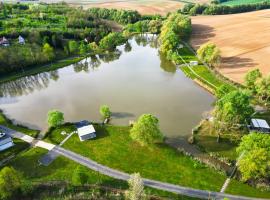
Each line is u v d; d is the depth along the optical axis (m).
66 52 178.00
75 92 134.00
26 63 158.88
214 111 100.81
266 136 77.62
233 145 91.94
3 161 87.38
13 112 119.56
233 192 74.50
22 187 73.94
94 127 102.88
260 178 77.50
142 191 69.50
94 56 182.75
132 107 117.94
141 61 171.38
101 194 75.44
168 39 176.88
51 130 101.94
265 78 116.31
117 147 92.38
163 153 89.44
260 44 170.12
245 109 92.25
